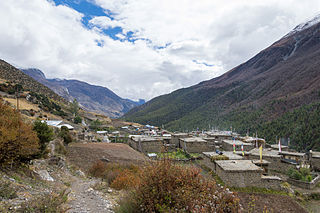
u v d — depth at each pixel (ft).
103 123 383.86
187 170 25.29
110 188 44.52
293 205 63.87
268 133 383.04
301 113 390.42
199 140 141.38
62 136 125.29
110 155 103.76
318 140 281.95
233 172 71.10
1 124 40.50
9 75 361.92
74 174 63.62
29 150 42.57
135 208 24.13
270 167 110.52
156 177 23.71
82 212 25.76
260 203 62.03
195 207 21.76
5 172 35.32
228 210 24.00
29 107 235.81
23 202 22.98
